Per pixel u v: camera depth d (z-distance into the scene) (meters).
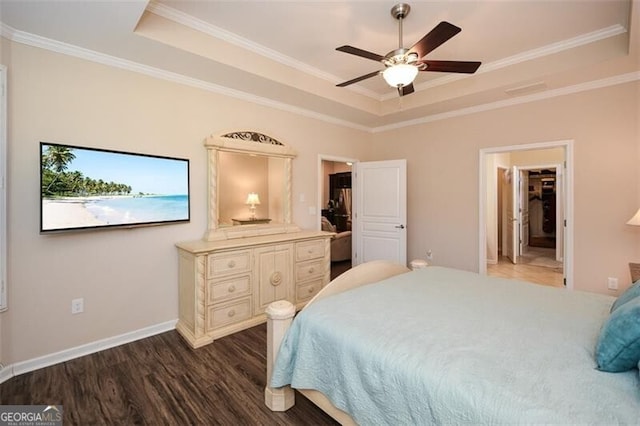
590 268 3.44
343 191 8.14
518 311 1.72
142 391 2.10
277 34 2.84
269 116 3.87
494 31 2.79
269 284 3.34
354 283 2.31
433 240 4.67
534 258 6.63
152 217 2.89
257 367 2.40
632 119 3.16
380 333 1.46
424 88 4.08
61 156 2.38
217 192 3.31
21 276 2.30
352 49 2.13
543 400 0.98
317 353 1.60
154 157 2.90
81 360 2.50
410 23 2.66
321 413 1.88
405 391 1.20
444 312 1.71
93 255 2.63
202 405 1.96
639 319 1.04
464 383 1.09
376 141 5.34
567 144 3.52
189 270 2.90
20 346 2.30
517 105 3.85
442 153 4.54
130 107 2.80
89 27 2.24
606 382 1.06
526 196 7.62
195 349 2.69
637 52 2.66
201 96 3.26
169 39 2.50
